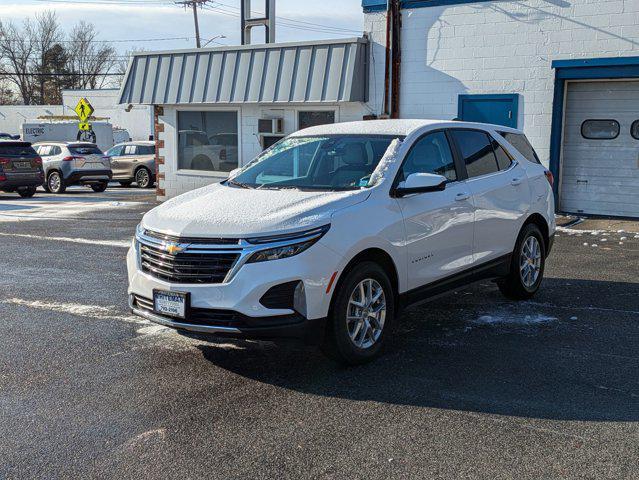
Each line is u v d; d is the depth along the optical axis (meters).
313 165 6.06
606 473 3.64
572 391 4.78
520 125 13.35
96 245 11.09
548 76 12.98
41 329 6.37
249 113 16.30
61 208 16.97
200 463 3.80
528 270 7.31
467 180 6.41
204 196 5.80
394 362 5.40
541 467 3.71
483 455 3.86
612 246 10.47
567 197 13.70
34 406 4.61
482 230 6.46
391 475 3.65
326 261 4.90
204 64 16.25
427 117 14.22
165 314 5.09
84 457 3.89
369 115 14.73
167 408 4.56
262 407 4.56
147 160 25.42
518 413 4.41
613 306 7.04
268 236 4.82
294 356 5.57
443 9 13.76
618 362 5.36
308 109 15.50
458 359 5.46
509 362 5.38
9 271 9.02
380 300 5.43
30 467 3.78
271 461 3.82
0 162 20.42
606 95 13.04
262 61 15.30
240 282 4.78
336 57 14.37
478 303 7.21
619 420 4.30
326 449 3.95
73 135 37.03
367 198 5.36
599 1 12.33
